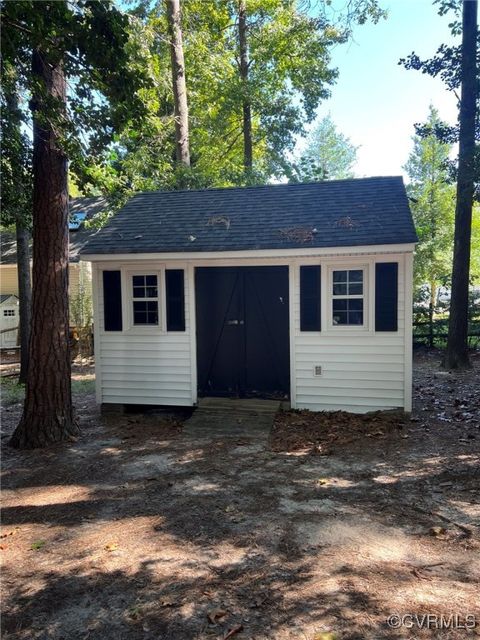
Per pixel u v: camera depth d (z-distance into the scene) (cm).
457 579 297
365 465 518
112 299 790
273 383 760
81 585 308
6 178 680
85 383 1103
